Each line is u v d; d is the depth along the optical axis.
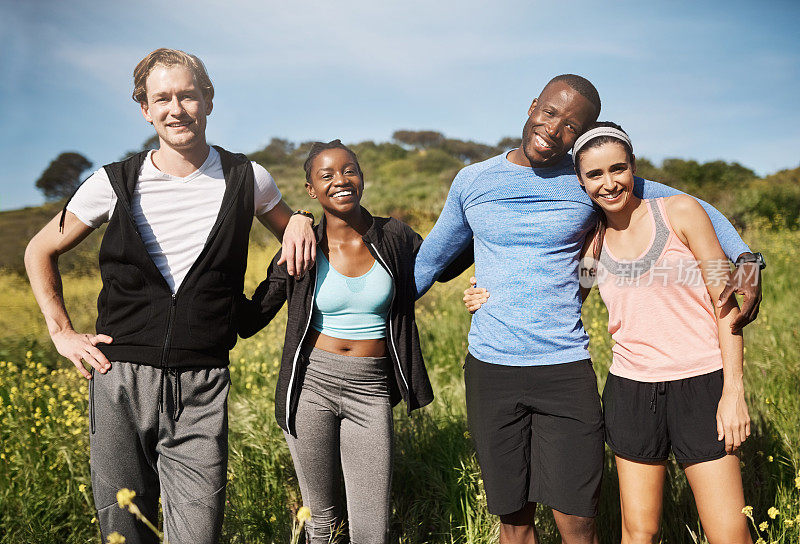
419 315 7.09
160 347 2.42
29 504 3.27
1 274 13.46
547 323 2.54
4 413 4.04
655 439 2.42
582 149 2.38
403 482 3.57
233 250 2.53
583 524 2.52
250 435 3.82
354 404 2.71
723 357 2.33
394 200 24.75
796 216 17.59
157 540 2.59
